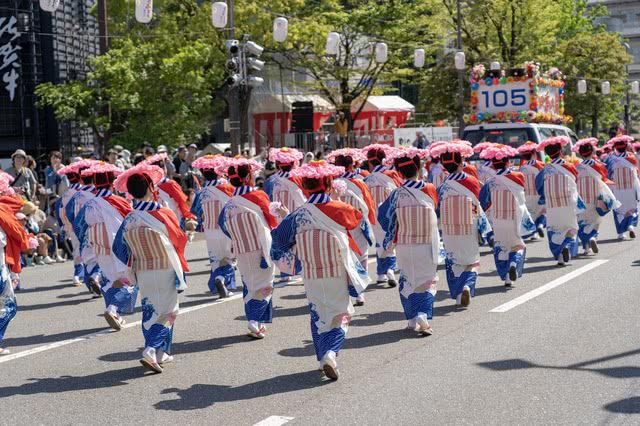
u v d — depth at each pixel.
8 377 8.15
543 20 39.59
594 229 15.10
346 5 43.28
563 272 13.24
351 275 7.59
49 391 7.61
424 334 9.26
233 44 23.12
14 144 32.50
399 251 9.31
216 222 11.76
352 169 12.37
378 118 47.88
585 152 14.94
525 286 12.10
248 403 7.01
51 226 17.61
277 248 7.86
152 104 30.20
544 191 13.95
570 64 46.19
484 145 13.34
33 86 32.69
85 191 11.34
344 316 7.66
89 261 12.57
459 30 35.28
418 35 41.31
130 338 9.79
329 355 7.51
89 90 29.81
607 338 8.77
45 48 33.00
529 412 6.49
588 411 6.49
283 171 13.05
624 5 81.19
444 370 7.76
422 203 9.14
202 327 10.18
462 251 10.61
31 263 17.09
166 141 30.14
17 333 10.30
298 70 42.25
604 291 11.41
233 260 12.03
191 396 7.29
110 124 30.09
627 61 48.19
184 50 30.34
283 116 44.69
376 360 8.25
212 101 39.88
